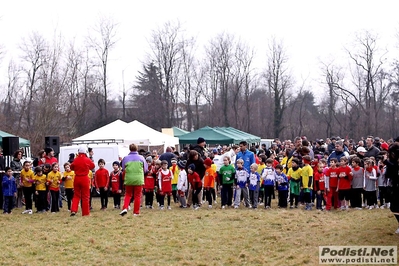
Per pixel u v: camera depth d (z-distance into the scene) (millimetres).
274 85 63250
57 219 13938
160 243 10242
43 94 41500
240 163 16266
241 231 11328
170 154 19578
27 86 48312
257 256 8875
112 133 28391
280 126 63062
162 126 61406
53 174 16125
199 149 17344
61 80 44094
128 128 29125
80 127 53812
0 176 17031
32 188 16156
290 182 16250
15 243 10602
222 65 63844
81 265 8727
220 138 32281
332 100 62281
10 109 50094
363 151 17188
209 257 8977
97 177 16672
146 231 11531
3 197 15953
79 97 55406
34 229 12219
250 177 16125
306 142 17266
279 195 16328
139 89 66188
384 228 10375
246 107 64938
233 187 17219
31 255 9547
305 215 13711
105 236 11062
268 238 10344
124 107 61188
